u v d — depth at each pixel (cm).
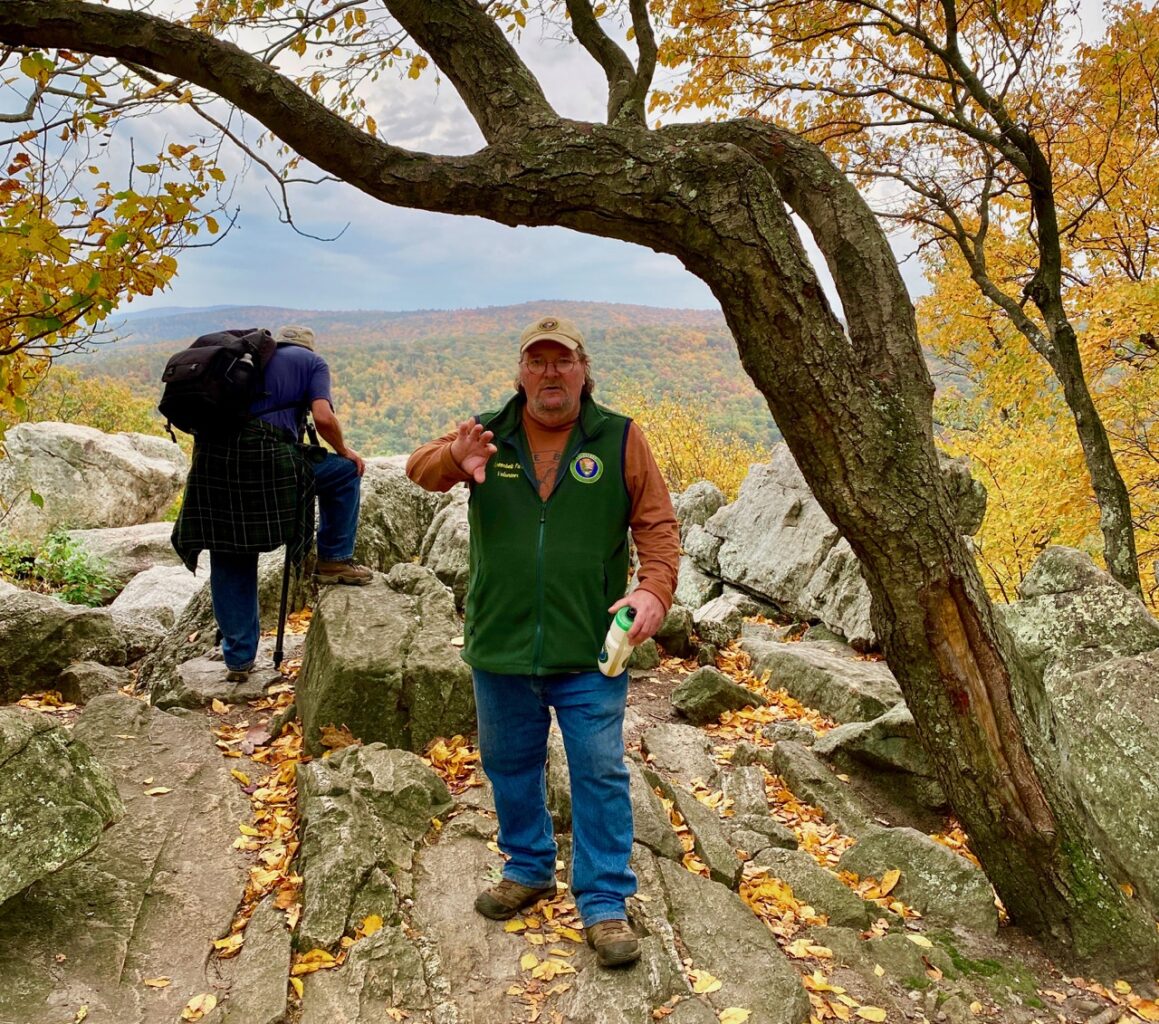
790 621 869
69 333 417
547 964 284
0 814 267
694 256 308
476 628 295
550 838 319
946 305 1391
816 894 363
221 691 498
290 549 489
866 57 902
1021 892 363
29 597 570
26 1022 236
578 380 285
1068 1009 323
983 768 356
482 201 305
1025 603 503
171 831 344
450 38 339
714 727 572
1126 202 1048
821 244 360
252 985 263
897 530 340
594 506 285
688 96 878
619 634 271
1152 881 389
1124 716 419
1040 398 1278
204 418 457
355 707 432
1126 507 811
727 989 284
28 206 380
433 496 870
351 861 313
